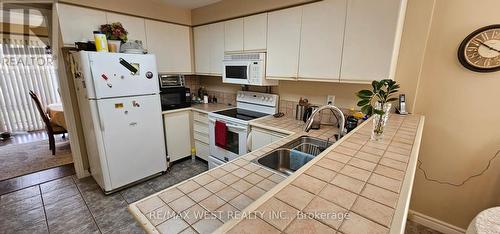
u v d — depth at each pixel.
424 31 1.72
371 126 1.42
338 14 1.73
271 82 2.45
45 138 4.26
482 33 1.55
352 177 0.73
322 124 2.23
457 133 1.77
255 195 0.93
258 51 2.37
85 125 2.39
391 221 0.52
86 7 2.22
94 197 2.32
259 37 2.32
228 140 2.63
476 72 1.62
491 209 1.30
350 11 1.66
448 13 1.66
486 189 1.74
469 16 1.59
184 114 3.10
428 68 1.80
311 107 2.26
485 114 1.64
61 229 1.86
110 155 2.26
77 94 2.37
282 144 1.62
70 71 2.45
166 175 2.84
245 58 2.47
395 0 1.46
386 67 1.57
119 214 2.07
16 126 4.57
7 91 4.39
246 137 2.37
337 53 1.79
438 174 1.91
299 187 0.67
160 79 2.86
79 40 2.22
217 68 2.91
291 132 1.94
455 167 1.83
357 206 0.58
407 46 1.81
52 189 2.46
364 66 1.67
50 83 4.82
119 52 2.29
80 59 1.98
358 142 1.09
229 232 0.48
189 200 0.89
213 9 2.77
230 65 2.61
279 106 2.69
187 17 3.10
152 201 0.89
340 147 1.02
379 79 1.61
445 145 1.83
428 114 1.85
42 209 2.12
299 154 1.49
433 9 1.68
